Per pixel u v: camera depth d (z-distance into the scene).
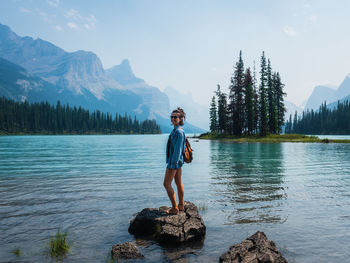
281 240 4.07
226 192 7.48
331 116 151.38
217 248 3.86
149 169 12.56
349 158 18.08
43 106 180.00
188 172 11.49
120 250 3.63
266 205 6.10
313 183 8.88
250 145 37.94
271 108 61.81
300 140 46.88
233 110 63.34
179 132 4.88
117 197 6.86
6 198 6.70
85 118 192.25
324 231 4.45
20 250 3.67
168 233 4.10
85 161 16.36
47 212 5.52
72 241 4.05
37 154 22.08
